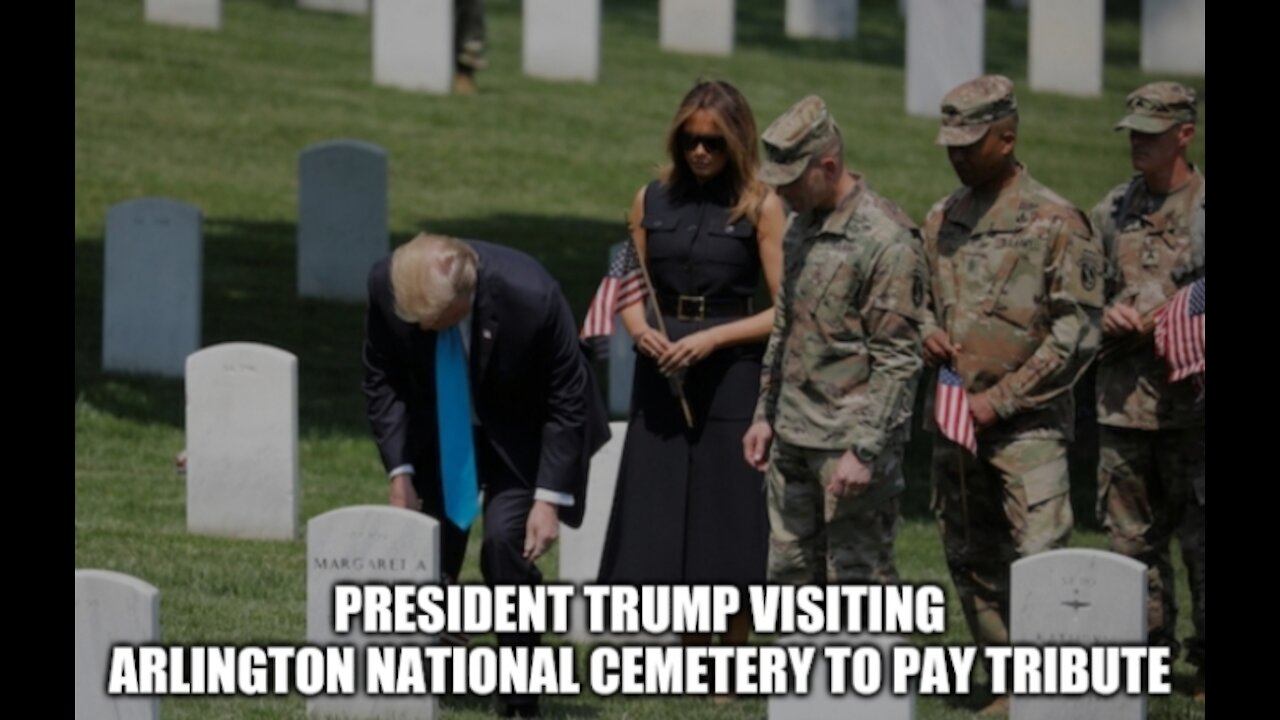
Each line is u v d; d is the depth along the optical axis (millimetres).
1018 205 25078
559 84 76375
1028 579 22781
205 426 34000
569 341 24297
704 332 26172
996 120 24797
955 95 24906
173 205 44844
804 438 24594
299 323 50188
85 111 67688
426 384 24609
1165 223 26391
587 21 76438
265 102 70625
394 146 67250
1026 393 24859
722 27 82562
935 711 25344
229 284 53062
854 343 24312
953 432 24766
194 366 33969
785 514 25328
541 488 24375
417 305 23141
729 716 25250
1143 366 26562
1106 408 26891
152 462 39062
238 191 62031
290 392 33781
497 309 23891
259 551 32938
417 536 22938
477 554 34156
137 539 33188
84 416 41531
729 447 26359
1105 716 22719
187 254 44875
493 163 66625
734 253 26234
